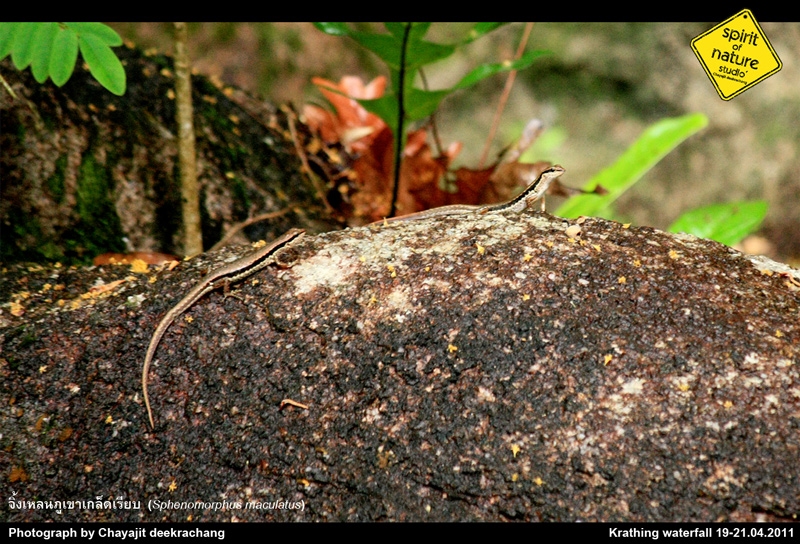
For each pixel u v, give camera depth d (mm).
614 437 2979
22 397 3477
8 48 3510
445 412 3139
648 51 8562
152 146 5281
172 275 3799
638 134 8648
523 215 3938
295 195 5953
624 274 3426
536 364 3178
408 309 3393
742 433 2910
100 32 3703
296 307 3484
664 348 3150
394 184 5410
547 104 8734
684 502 2836
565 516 2896
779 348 3111
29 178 4633
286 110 6699
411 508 3018
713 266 3520
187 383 3402
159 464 3307
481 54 8828
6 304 3918
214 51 7797
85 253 4785
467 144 8672
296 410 3270
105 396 3441
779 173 8570
